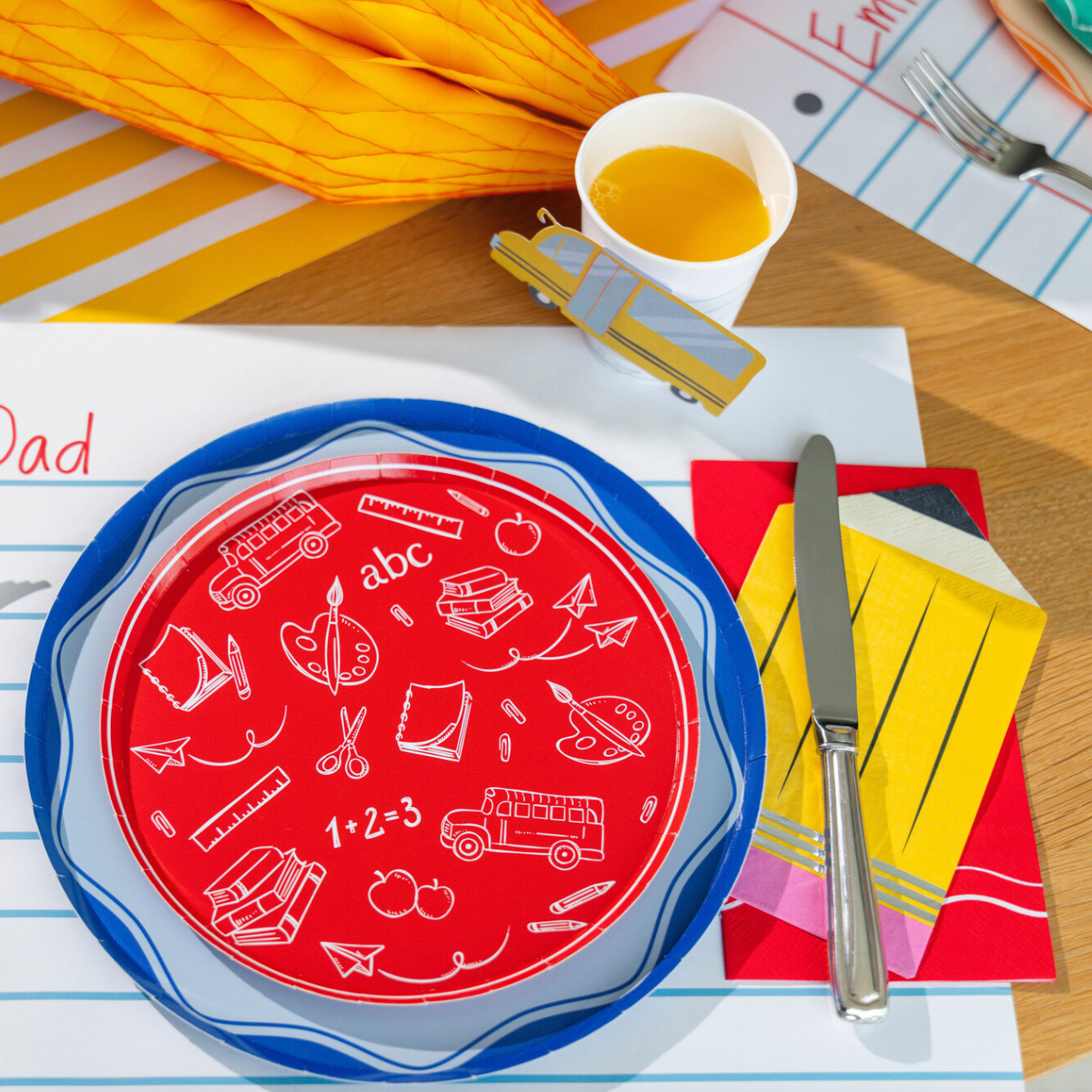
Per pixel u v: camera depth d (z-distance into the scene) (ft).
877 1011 1.50
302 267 2.11
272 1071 1.52
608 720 1.71
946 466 2.04
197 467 1.81
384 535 1.82
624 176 1.86
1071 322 2.18
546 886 1.59
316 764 1.66
